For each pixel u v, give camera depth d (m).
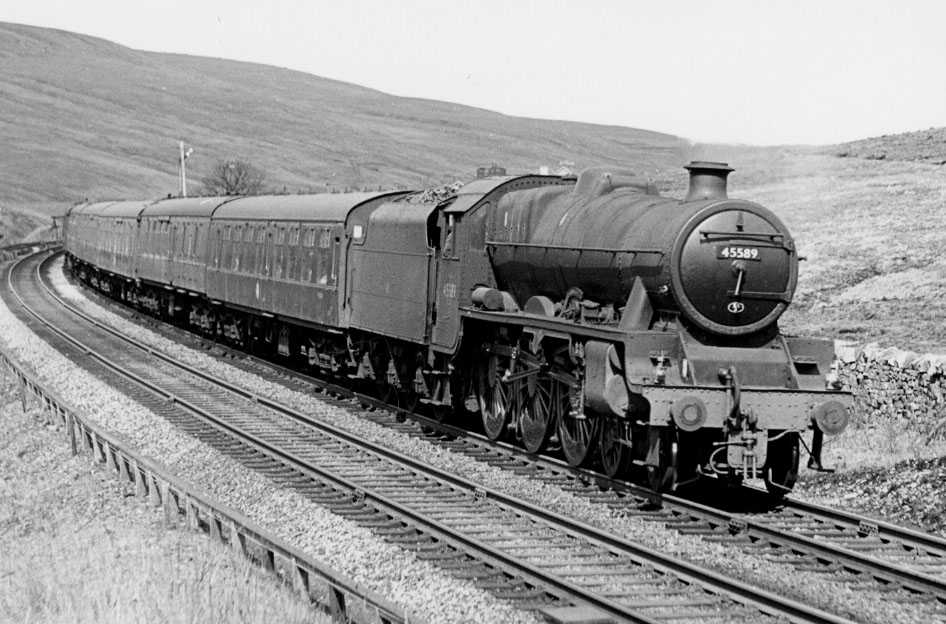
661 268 14.17
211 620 9.97
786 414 13.89
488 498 14.61
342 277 24.06
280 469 16.91
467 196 19.44
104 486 17.42
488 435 18.86
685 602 10.31
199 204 36.88
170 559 12.40
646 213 15.02
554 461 16.55
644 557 11.75
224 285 32.69
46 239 94.62
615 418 14.88
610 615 9.86
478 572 11.51
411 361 21.75
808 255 36.75
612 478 15.18
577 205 16.72
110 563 12.52
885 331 25.27
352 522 13.63
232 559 12.30
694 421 13.55
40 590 11.88
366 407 23.19
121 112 165.38
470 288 18.88
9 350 33.19
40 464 20.00
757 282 14.23
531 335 17.06
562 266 16.39
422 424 20.69
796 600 10.59
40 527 16.16
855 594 10.74
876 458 17.14
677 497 14.64
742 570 11.57
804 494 15.74
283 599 10.75
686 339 14.29
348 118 188.75
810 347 14.77
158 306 42.62
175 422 21.09
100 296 53.16
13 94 166.62
